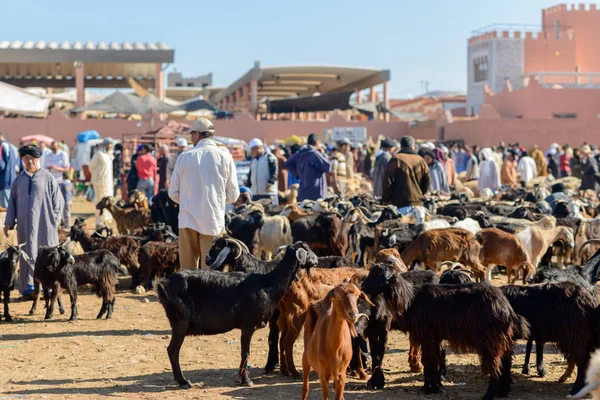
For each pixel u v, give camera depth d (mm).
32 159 11438
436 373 7352
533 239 12734
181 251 9180
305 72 42938
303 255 7664
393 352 8969
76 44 42469
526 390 7457
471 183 26125
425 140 40938
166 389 7441
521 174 26406
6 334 9734
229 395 7258
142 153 18906
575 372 8008
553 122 40125
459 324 7129
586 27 58781
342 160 23500
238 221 12570
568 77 54125
